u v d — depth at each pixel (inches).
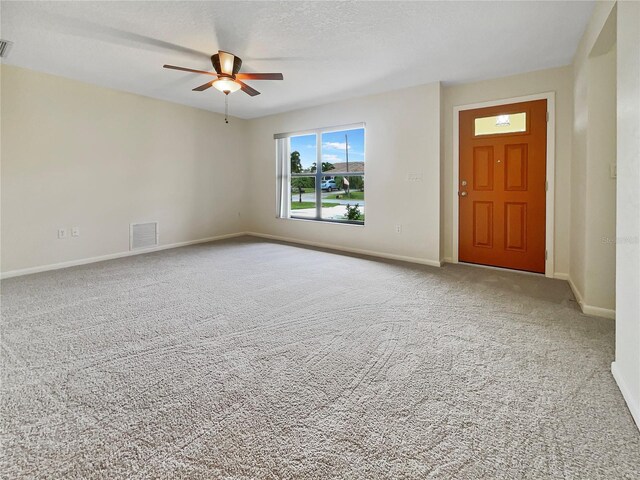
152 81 165.0
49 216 157.9
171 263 170.2
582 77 113.4
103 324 95.9
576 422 55.8
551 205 145.3
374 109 184.4
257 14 100.4
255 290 127.5
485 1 93.4
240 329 93.2
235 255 190.1
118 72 151.6
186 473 45.9
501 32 111.2
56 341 85.2
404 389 65.4
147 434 53.3
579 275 117.4
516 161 153.2
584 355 77.9
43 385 66.4
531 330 91.8
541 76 144.6
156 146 200.1
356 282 138.3
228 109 223.1
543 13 99.5
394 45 121.3
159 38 116.3
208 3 94.7
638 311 56.2
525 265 154.2
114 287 130.6
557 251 145.1
